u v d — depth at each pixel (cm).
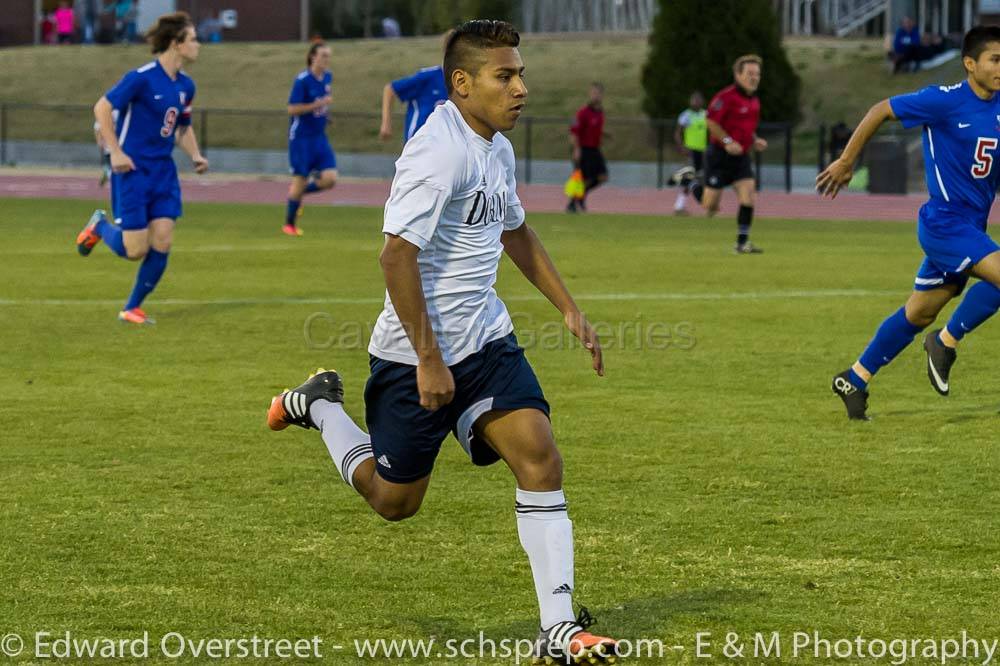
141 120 2527
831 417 1805
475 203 957
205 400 1906
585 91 10356
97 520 1303
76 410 1827
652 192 8056
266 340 2448
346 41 12500
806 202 7150
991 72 1652
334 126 9850
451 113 961
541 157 9369
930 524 1297
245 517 1319
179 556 1191
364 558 1191
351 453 1055
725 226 5391
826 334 2541
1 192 6825
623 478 1477
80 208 5666
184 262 3722
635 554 1202
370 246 4225
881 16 11925
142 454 1582
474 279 970
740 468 1523
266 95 10606
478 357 969
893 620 1033
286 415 1108
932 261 1719
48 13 14200
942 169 1702
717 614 1045
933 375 1794
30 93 10650
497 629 1016
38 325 2583
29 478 1464
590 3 13462
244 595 1090
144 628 1014
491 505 1368
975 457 1573
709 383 2061
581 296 3070
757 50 8919
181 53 2555
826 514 1334
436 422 985
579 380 2089
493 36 946
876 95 9712
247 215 5588
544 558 946
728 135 4116
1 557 1184
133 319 2617
